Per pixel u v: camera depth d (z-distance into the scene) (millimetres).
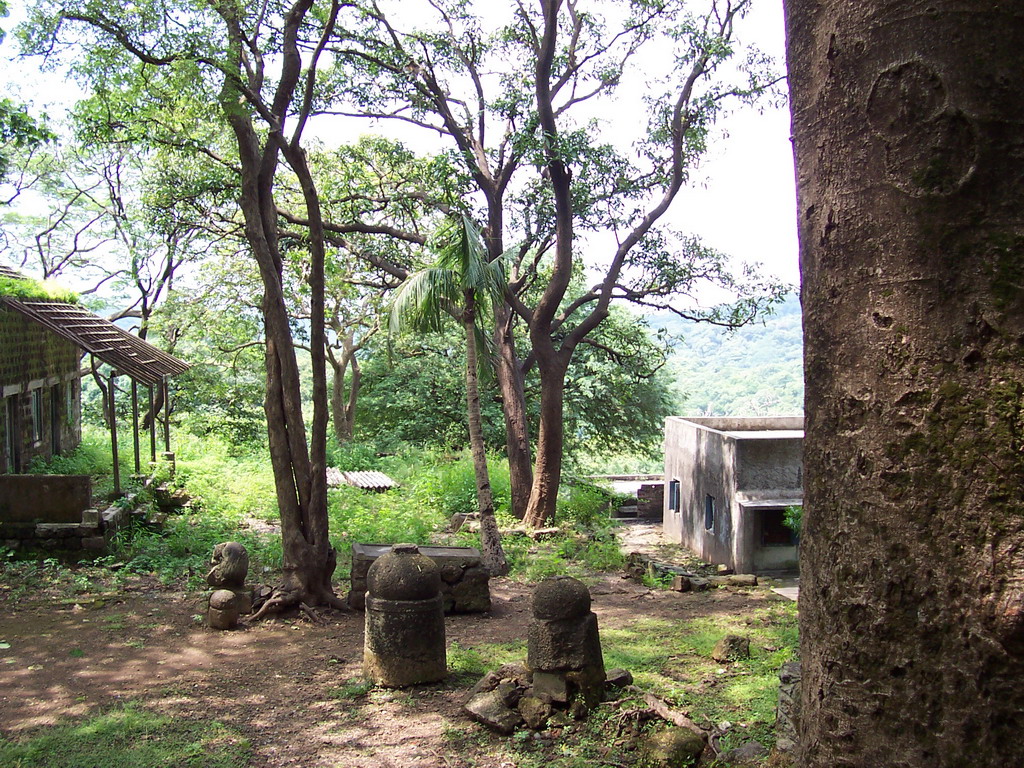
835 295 2080
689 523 18844
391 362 32625
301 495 11016
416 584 7773
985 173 1849
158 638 9516
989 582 1791
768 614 11203
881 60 1963
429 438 31875
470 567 11242
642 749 5980
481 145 20500
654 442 34094
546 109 17766
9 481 12961
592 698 6867
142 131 15062
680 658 8820
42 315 14625
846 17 2045
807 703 2180
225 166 19016
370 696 7500
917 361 1910
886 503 1943
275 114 11016
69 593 11312
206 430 30016
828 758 2059
